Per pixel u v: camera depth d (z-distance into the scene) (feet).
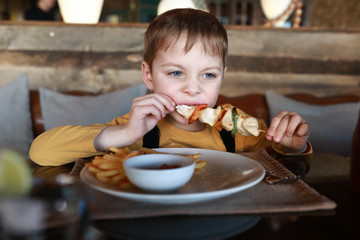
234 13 22.36
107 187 2.15
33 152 3.42
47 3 10.77
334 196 2.42
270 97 7.77
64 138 3.47
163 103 3.46
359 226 1.91
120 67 8.39
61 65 8.34
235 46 8.51
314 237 1.77
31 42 8.25
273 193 2.35
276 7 8.87
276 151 4.04
